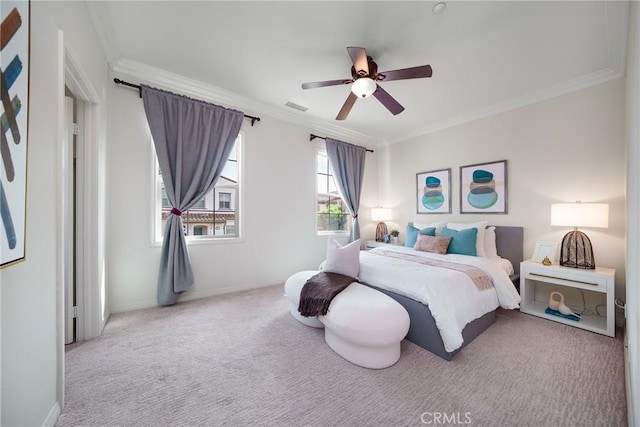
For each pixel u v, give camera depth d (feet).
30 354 3.26
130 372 5.14
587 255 8.09
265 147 11.41
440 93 9.78
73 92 5.88
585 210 7.77
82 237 6.36
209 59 7.93
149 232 8.63
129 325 7.25
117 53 7.57
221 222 10.58
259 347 6.19
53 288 3.84
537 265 8.48
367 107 11.21
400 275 7.03
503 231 10.38
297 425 3.92
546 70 8.19
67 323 6.18
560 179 9.18
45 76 3.64
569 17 6.00
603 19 6.05
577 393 4.65
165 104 8.63
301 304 6.84
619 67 7.78
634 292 4.29
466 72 8.35
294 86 9.51
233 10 6.00
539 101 9.71
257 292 10.44
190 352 5.92
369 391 4.68
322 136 13.52
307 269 12.80
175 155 8.83
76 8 5.05
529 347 6.32
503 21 6.18
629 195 5.55
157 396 4.49
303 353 5.95
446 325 5.71
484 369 5.38
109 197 7.88
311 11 5.98
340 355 5.83
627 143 6.37
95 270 6.49
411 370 5.33
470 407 4.31
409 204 14.65
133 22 6.40
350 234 14.74
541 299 9.42
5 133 2.57
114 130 8.01
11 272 2.87
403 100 10.43
